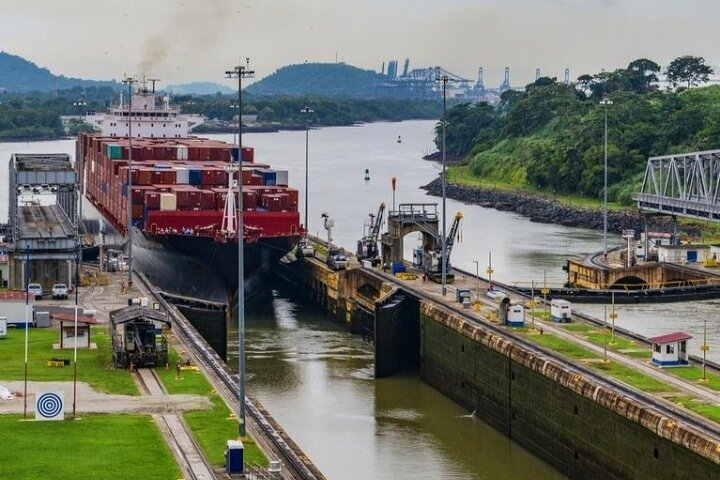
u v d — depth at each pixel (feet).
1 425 325.21
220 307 508.53
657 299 594.65
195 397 359.05
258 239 612.29
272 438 320.09
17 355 411.34
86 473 286.05
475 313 474.90
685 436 302.25
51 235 570.87
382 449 388.37
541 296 565.53
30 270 542.98
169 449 307.17
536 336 429.79
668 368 380.37
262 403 437.58
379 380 484.74
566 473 368.48
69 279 547.08
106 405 348.18
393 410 440.04
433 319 483.51
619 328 452.76
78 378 380.58
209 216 634.02
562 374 369.91
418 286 555.69
